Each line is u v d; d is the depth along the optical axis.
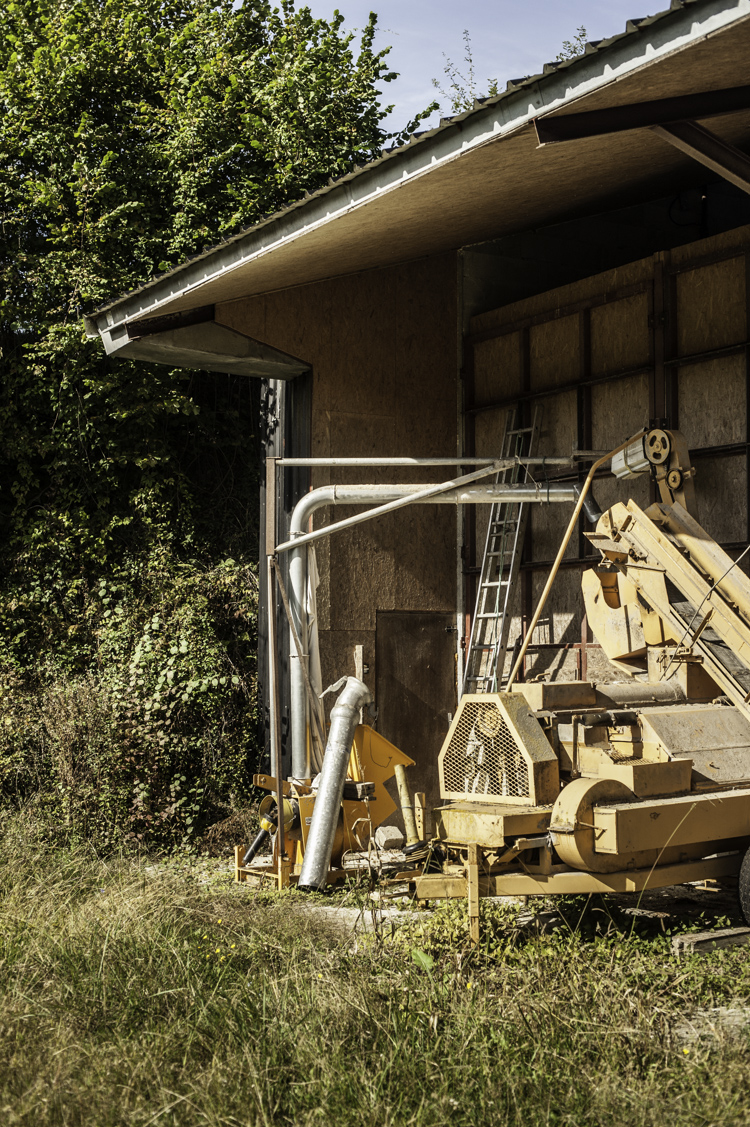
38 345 11.25
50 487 11.73
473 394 11.41
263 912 6.39
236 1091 3.76
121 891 6.64
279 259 8.45
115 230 11.96
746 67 5.40
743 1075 3.81
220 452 12.66
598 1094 3.69
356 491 9.03
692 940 5.60
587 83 5.55
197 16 14.03
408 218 8.41
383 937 5.64
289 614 8.73
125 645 10.87
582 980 4.91
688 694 6.71
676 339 9.34
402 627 10.79
